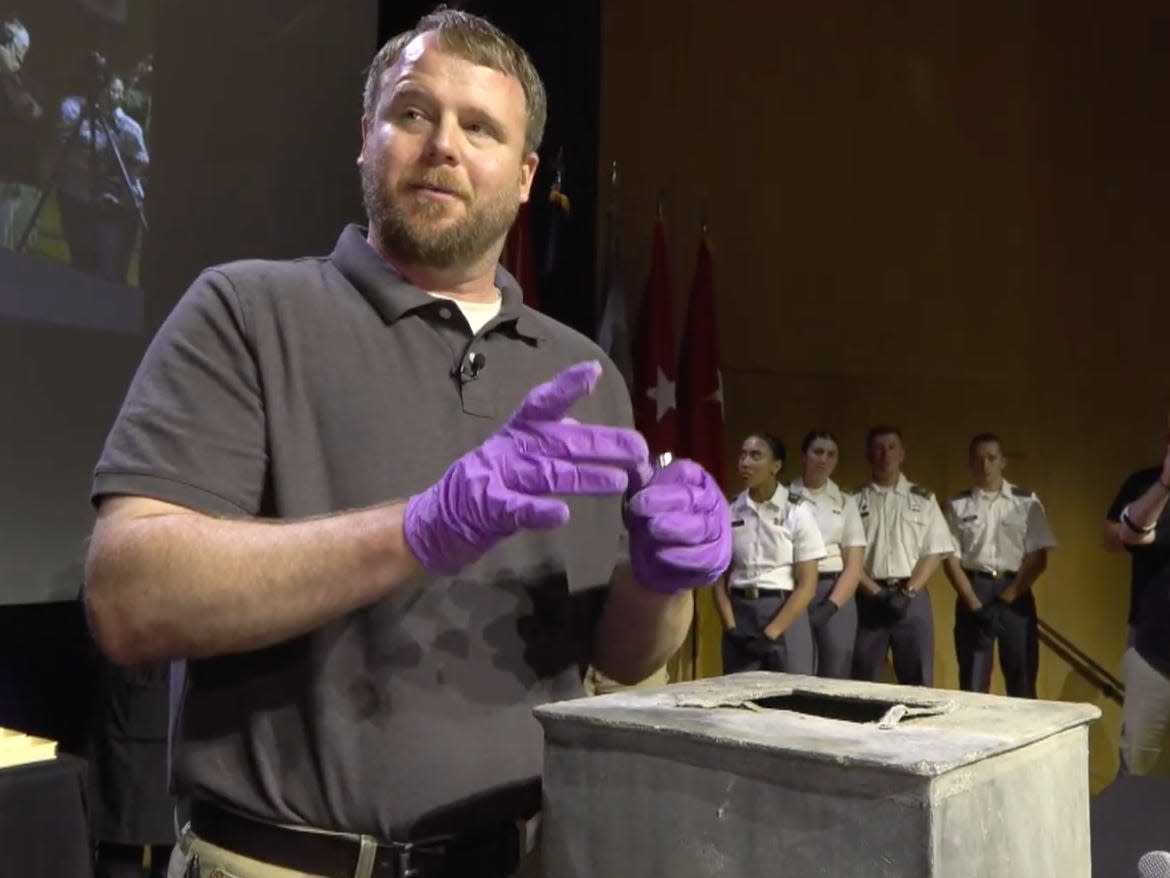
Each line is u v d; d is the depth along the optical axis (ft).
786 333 15.37
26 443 7.22
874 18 15.58
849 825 1.60
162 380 2.44
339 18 9.40
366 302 2.67
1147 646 9.15
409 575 2.13
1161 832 3.83
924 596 13.34
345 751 2.36
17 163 7.09
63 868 5.89
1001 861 1.70
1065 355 15.60
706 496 2.30
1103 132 15.61
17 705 8.09
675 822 1.75
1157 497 8.80
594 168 12.73
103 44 7.60
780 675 2.54
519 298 2.93
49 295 7.30
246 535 2.18
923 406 15.57
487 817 2.37
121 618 2.21
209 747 2.43
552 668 2.62
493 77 2.69
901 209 15.62
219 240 8.43
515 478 2.02
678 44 15.14
